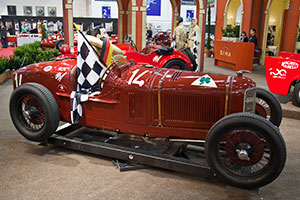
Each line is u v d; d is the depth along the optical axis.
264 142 2.61
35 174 3.11
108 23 18.42
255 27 13.20
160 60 7.39
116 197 2.72
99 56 3.39
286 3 12.59
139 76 3.25
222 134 2.62
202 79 3.04
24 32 18.47
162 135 3.21
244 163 2.72
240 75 3.06
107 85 3.35
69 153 3.65
